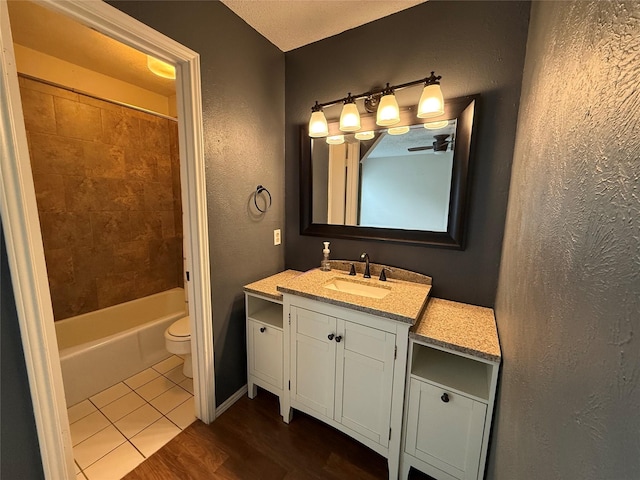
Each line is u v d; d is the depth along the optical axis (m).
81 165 2.22
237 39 1.56
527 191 0.89
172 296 2.88
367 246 1.79
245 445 1.48
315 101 1.86
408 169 1.59
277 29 1.67
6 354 0.90
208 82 1.42
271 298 1.61
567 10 0.63
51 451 1.00
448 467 1.18
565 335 0.48
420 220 1.59
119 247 2.52
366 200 1.74
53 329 0.98
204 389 1.60
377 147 1.67
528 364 0.68
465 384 1.16
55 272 2.15
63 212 2.15
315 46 1.80
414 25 1.49
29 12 1.50
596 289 0.38
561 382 0.48
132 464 1.37
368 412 1.33
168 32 1.21
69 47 1.87
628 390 0.30
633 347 0.29
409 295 1.41
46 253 2.10
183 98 1.35
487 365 1.29
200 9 1.34
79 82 2.16
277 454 1.43
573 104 0.54
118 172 2.45
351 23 1.62
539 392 0.58
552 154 0.65
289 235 2.12
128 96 2.47
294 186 2.04
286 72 1.94
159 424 1.61
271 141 1.90
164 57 1.25
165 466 1.36
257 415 1.70
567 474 0.42
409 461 1.27
